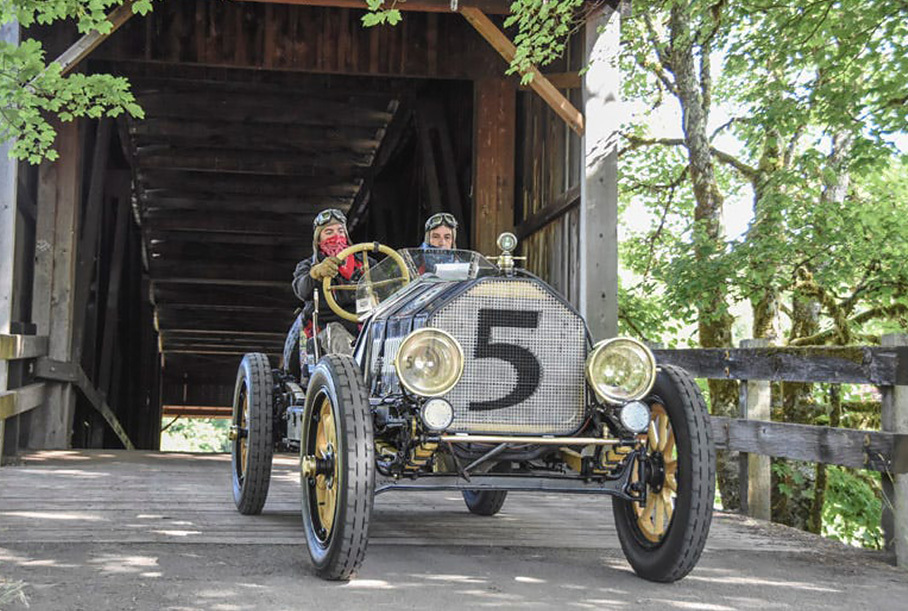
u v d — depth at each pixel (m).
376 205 15.79
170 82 13.60
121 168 15.07
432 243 5.36
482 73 10.45
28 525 4.57
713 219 12.41
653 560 3.71
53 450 9.06
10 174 7.76
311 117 14.38
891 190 11.92
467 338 3.58
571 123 8.26
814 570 4.20
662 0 10.05
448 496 6.15
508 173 10.42
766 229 10.77
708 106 13.48
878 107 8.85
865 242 10.44
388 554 4.14
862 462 4.73
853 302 11.86
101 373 12.86
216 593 3.34
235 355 31.48
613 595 3.51
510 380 3.61
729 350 6.16
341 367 3.59
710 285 10.96
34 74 5.86
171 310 23.88
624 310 14.55
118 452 9.14
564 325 3.67
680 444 3.57
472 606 3.27
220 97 14.04
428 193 12.43
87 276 10.80
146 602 3.21
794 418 11.38
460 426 3.57
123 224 13.77
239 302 22.08
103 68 12.16
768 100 9.51
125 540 4.25
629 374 3.54
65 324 9.47
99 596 3.28
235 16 10.31
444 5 8.17
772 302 12.16
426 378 3.31
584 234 8.10
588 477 3.71
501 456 3.65
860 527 12.35
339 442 3.42
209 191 16.69
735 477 10.52
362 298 4.42
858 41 8.72
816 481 10.91
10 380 8.11
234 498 5.20
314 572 3.72
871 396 13.06
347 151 15.97
